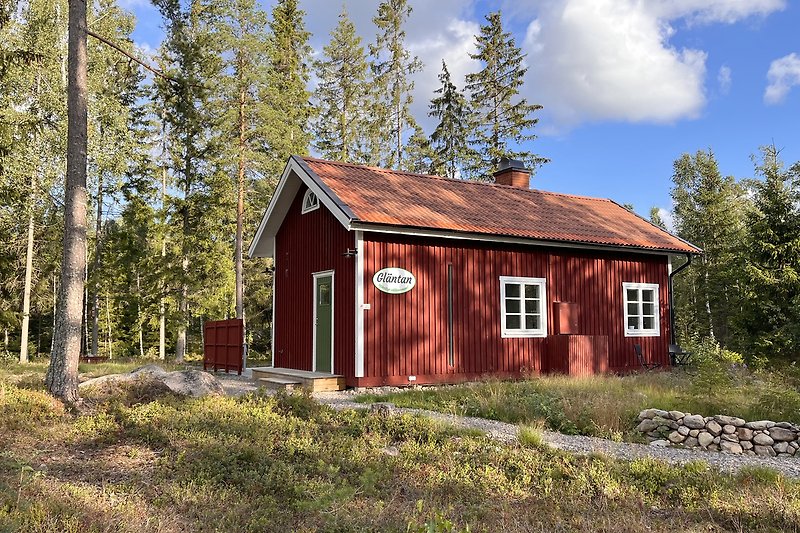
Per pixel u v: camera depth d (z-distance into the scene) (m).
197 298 26.42
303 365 15.95
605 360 16.17
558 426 9.54
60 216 25.83
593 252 17.45
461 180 18.48
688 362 18.56
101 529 4.73
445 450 7.69
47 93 21.02
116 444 7.66
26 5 21.45
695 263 34.00
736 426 8.43
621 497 6.08
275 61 33.41
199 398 10.20
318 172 15.16
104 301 37.59
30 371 15.94
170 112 27.22
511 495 6.20
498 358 15.38
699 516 5.57
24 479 5.75
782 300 22.44
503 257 15.78
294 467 6.74
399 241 14.22
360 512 5.44
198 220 26.98
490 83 38.56
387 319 13.86
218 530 4.91
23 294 25.86
